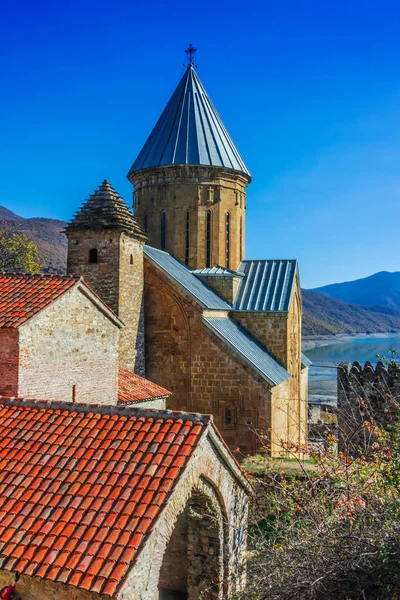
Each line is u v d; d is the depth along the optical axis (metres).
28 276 17.67
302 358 38.31
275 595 9.95
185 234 30.50
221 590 11.53
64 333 16.45
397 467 13.01
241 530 13.12
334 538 10.27
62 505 9.65
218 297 28.53
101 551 8.69
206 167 30.39
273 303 28.16
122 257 23.42
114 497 9.62
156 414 11.60
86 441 11.12
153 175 30.84
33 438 11.48
